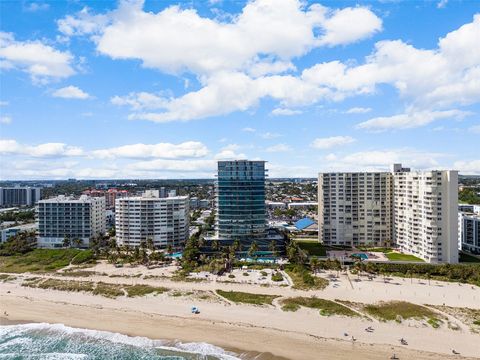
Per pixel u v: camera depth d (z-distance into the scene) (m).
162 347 89.38
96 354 87.38
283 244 179.75
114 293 126.12
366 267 143.38
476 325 94.81
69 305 117.50
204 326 99.19
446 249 157.62
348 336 90.81
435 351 82.81
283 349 86.00
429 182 159.75
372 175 196.75
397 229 188.62
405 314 101.50
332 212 198.88
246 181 184.75
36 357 86.69
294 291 124.44
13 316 110.00
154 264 166.62
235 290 126.69
